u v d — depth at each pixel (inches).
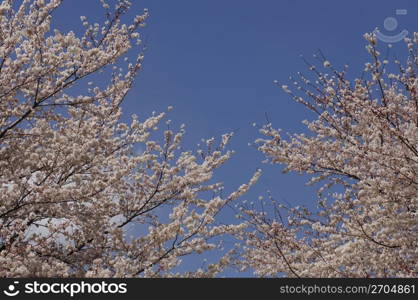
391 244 340.8
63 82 357.7
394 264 342.6
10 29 350.3
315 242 436.1
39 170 353.7
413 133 353.7
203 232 308.2
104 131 398.3
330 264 354.3
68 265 346.9
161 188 385.4
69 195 321.7
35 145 374.3
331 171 444.1
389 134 365.7
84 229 342.0
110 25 381.1
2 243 321.4
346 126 451.8
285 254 424.8
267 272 436.8
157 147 415.5
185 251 311.4
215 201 311.0
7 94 353.1
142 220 419.2
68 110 390.0
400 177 339.9
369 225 338.3
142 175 407.5
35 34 336.8
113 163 378.0
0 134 356.2
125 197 408.8
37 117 386.6
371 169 367.6
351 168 418.0
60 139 343.0
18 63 340.8
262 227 433.4
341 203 401.1
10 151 370.0
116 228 331.3
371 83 414.0
